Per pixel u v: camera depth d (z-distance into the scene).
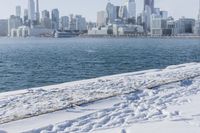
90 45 124.25
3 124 6.41
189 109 7.65
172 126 6.24
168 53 71.31
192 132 5.84
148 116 7.07
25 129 6.09
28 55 68.12
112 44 133.88
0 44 141.12
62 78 33.31
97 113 7.35
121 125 6.38
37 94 9.76
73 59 56.50
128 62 50.22
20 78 33.59
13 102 8.58
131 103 8.45
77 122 6.63
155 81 12.45
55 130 6.08
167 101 8.69
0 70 40.53
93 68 42.12
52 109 7.69
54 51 83.19
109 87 11.08
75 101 8.62
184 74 14.79
